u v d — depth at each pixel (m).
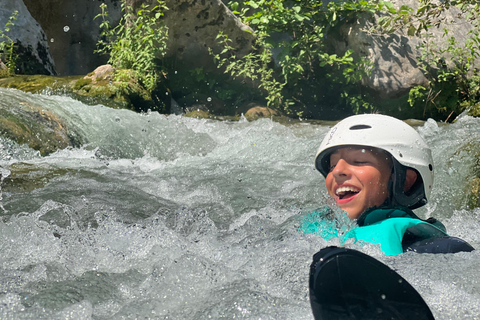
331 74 9.98
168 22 9.48
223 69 9.95
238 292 1.36
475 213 3.05
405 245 1.82
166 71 9.59
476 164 3.53
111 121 5.79
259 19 9.76
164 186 3.43
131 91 8.44
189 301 1.37
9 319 1.24
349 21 9.81
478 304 1.28
